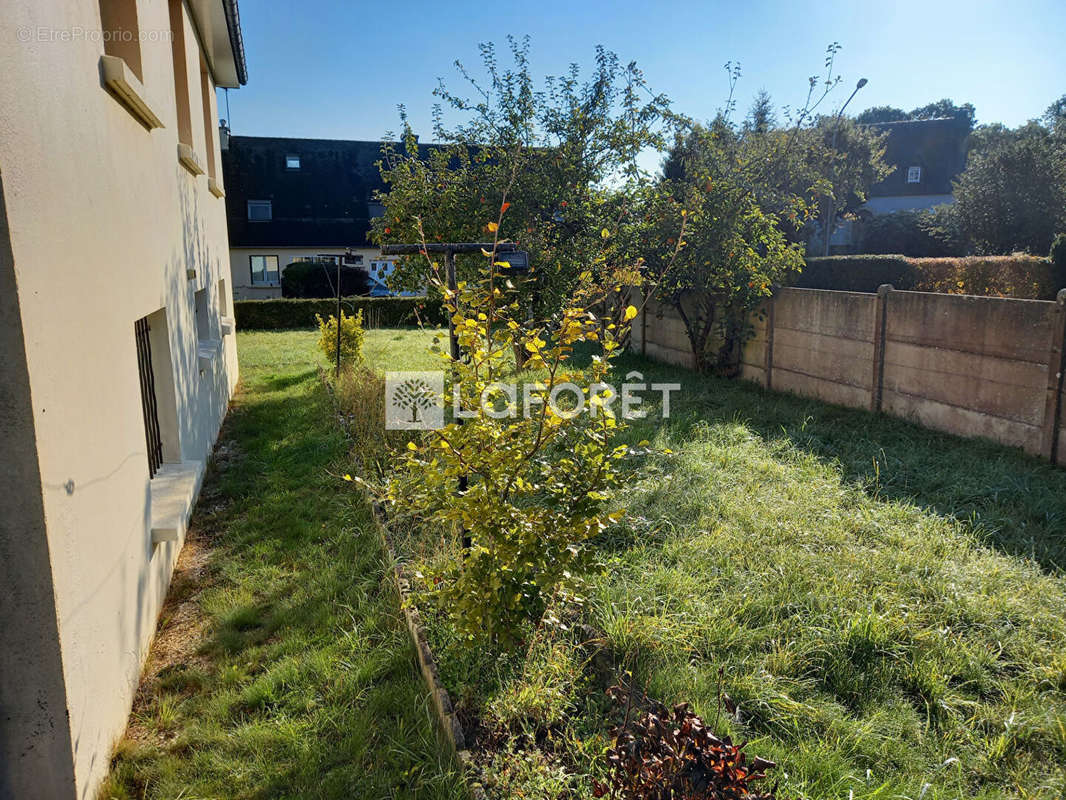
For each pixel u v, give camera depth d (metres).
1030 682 3.41
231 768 2.97
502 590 3.12
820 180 11.08
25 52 2.42
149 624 3.93
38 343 2.42
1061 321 6.28
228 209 30.91
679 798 1.93
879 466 6.54
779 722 3.15
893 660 3.60
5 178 2.23
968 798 2.73
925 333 7.80
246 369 13.89
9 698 2.45
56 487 2.51
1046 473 6.18
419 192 9.66
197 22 8.50
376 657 3.70
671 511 5.46
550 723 3.09
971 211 23.62
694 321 12.27
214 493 6.43
